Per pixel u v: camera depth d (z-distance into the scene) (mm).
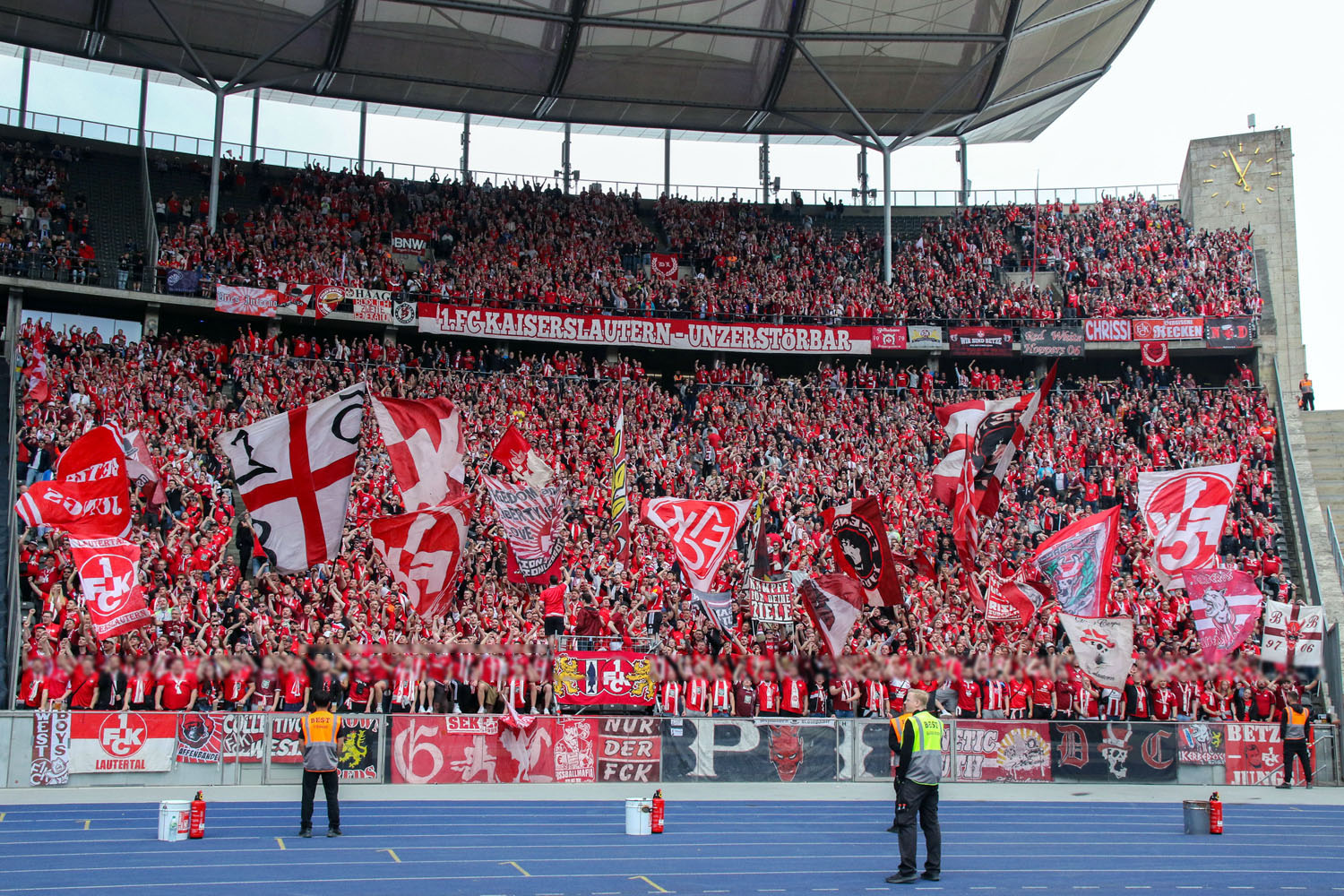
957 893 13492
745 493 36062
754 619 25516
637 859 15211
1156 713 26469
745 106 51188
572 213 52188
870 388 46375
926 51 47000
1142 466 40375
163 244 42719
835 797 22000
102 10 42938
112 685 21469
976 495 24328
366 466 33062
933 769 14148
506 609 25203
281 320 43219
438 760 22469
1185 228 51781
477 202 51031
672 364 49219
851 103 49938
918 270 51281
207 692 22172
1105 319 47469
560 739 23094
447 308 43688
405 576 20547
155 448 31094
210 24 44281
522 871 14203
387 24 44875
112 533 20875
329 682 21953
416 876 13703
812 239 53500
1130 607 30250
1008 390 45875
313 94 50219
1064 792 23906
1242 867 15766
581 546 31172
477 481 34562
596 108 51906
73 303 40969
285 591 24719
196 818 16125
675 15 44500
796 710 25094
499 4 43219
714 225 53781
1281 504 41656
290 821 17797
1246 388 46156
